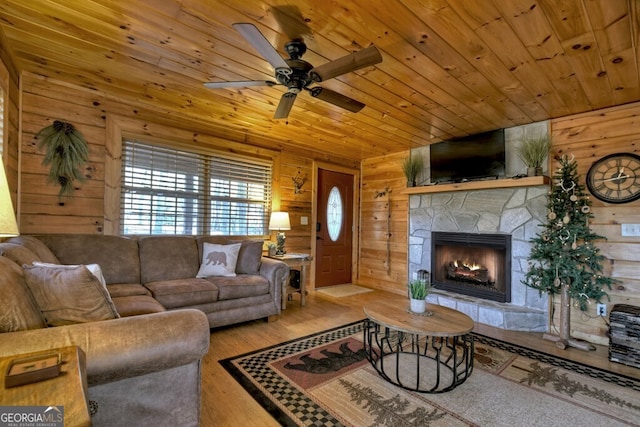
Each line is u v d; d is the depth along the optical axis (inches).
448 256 168.9
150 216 133.8
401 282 192.5
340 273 214.5
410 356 102.1
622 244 113.1
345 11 67.7
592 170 120.0
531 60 85.9
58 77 107.7
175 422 57.7
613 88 102.3
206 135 149.0
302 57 87.4
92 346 46.1
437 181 170.7
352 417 69.7
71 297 53.2
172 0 66.1
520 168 141.3
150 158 133.9
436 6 65.4
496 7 65.1
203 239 139.1
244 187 165.6
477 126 143.9
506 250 142.6
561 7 64.5
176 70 99.9
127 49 87.7
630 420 70.2
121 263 113.7
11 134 94.5
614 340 100.3
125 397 53.2
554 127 131.7
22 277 52.3
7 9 70.8
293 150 188.1
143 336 50.5
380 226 209.0
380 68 91.8
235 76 103.3
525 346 112.5
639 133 111.6
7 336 44.1
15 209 100.5
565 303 115.1
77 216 115.7
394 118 135.3
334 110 128.2
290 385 82.7
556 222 117.1
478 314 138.8
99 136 120.1
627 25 69.6
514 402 76.5
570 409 74.0
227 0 65.4
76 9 70.5
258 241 145.8
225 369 90.9
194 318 57.6
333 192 211.3
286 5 66.2
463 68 91.1
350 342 112.5
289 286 169.3
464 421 68.8
